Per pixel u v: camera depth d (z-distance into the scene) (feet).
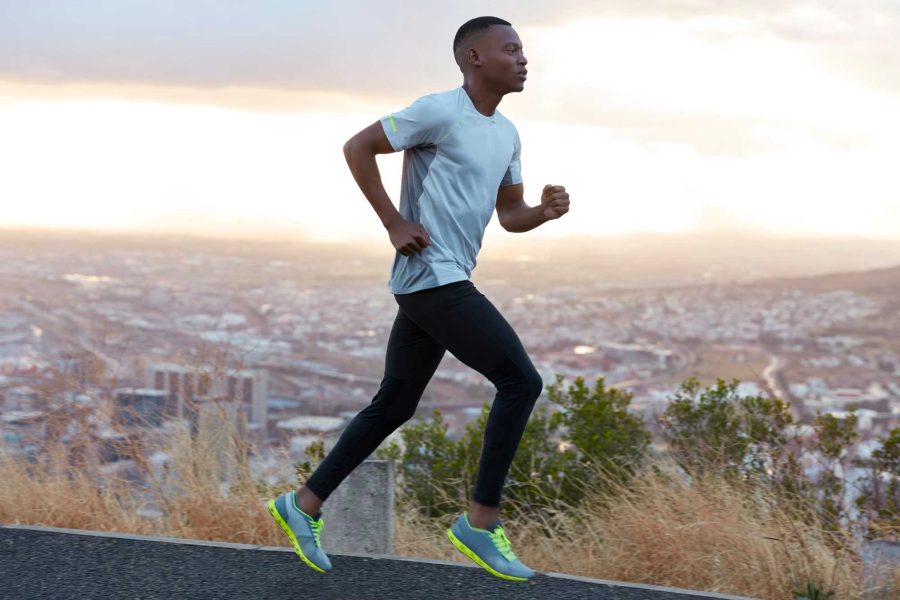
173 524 12.82
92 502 13.21
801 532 11.49
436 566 9.75
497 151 9.20
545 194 9.91
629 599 8.89
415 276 8.89
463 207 8.95
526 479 16.33
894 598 10.18
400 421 9.52
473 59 9.14
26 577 9.30
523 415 8.92
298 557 9.98
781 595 10.48
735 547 11.23
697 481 13.50
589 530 13.21
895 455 15.28
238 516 12.76
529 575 9.00
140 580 9.24
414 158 9.08
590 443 16.79
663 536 11.69
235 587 9.09
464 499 16.51
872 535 13.42
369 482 10.75
